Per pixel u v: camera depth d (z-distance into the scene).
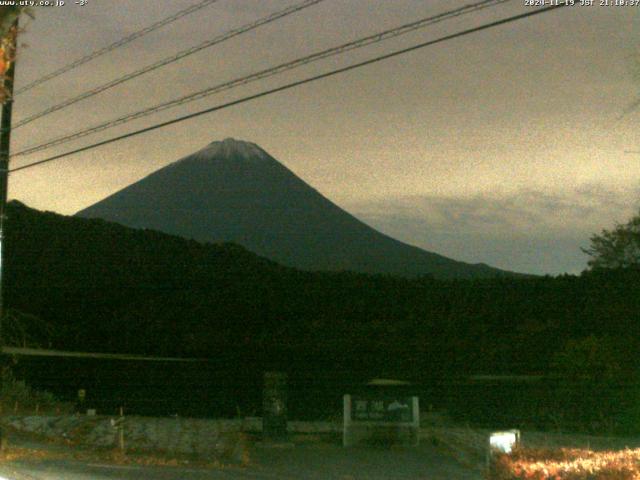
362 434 20.80
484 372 38.47
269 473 16.16
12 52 9.26
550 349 37.97
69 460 16.91
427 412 29.73
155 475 14.84
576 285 42.38
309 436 22.39
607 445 21.02
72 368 35.31
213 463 17.30
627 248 33.09
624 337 28.83
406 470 16.97
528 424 26.47
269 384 20.89
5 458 16.69
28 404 27.91
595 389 26.58
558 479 11.25
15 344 32.34
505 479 12.84
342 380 35.53
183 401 33.69
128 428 22.36
